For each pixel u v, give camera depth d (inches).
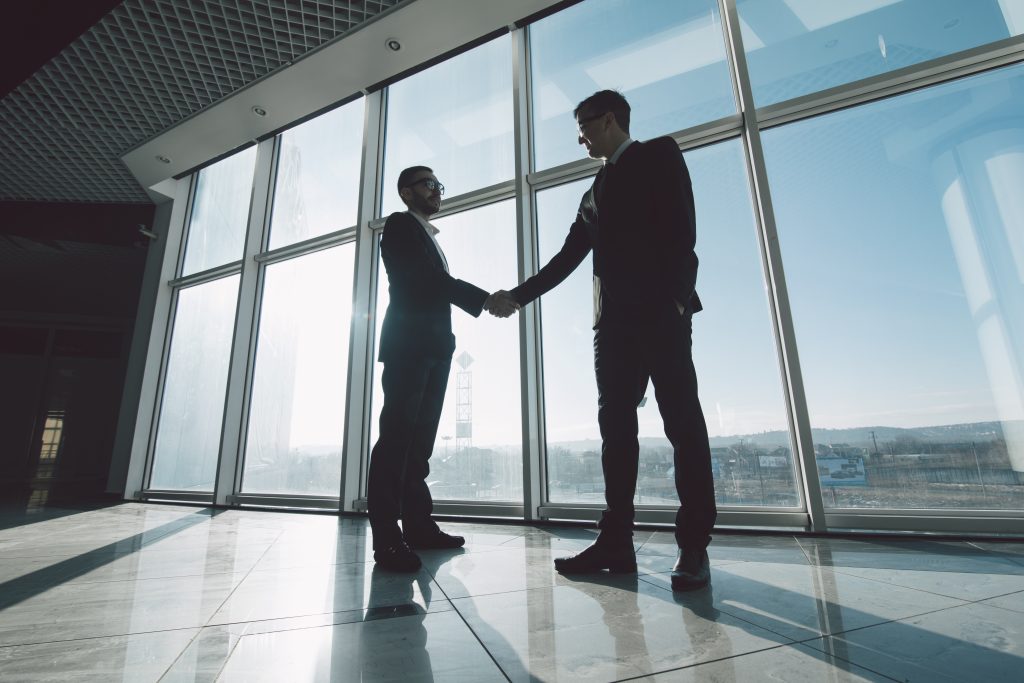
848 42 92.0
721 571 51.2
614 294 52.7
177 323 178.9
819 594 41.8
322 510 121.4
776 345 87.1
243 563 60.8
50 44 109.0
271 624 37.2
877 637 31.5
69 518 112.6
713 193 96.5
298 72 139.4
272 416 143.1
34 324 359.9
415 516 69.4
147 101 150.0
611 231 53.5
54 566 60.1
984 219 78.9
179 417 165.8
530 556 62.8
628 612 37.9
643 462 94.3
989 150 80.0
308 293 146.3
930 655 28.4
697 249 95.5
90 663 30.0
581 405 103.2
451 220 127.4
